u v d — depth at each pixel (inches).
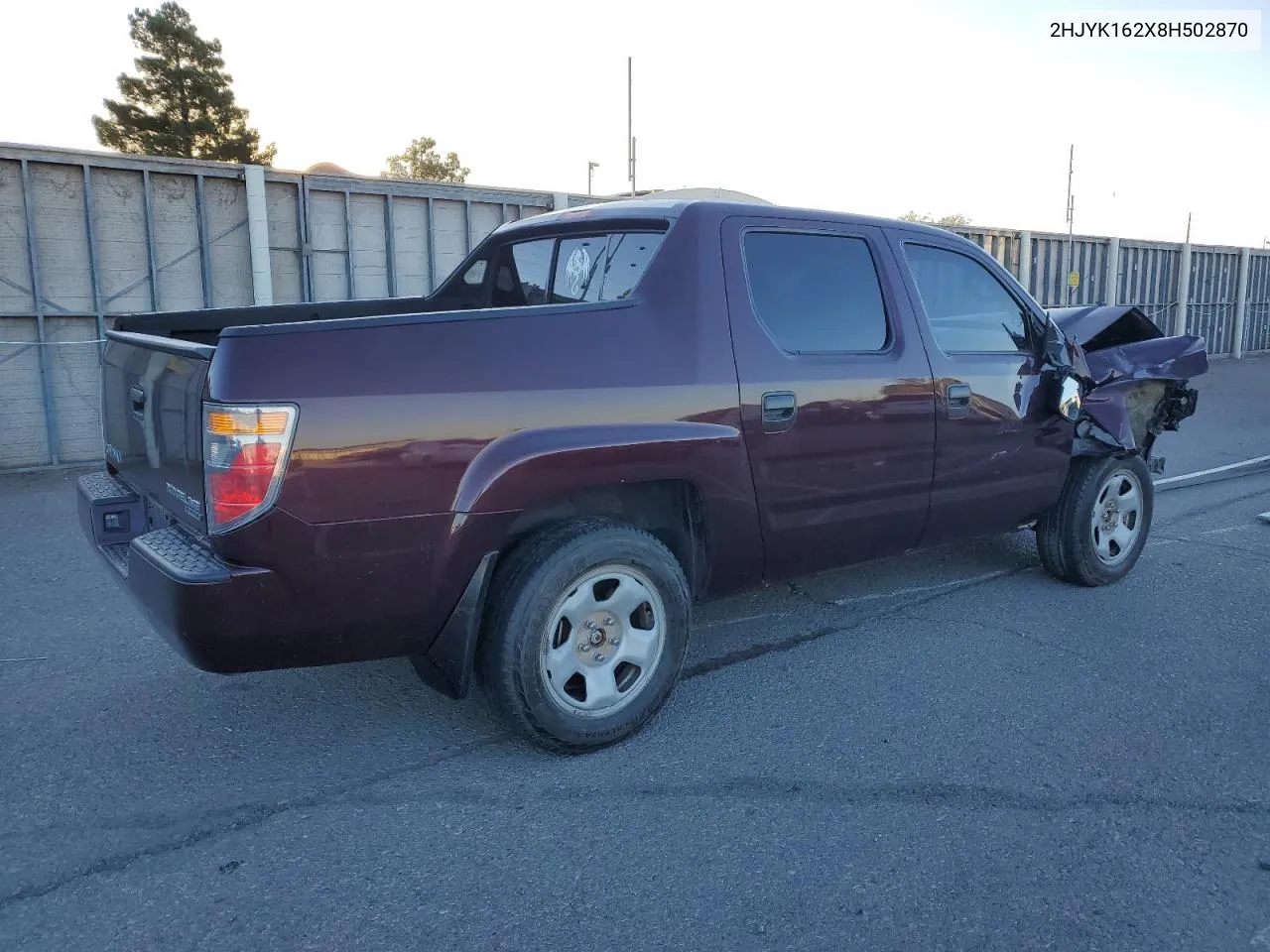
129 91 1708.9
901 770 128.8
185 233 382.9
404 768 129.4
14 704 149.1
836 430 151.9
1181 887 103.4
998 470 178.9
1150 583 209.5
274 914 98.6
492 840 112.1
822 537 155.7
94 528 141.3
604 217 155.6
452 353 118.6
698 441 135.3
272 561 109.8
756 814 117.9
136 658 168.1
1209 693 153.1
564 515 134.0
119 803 119.9
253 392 107.1
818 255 155.6
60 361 362.9
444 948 93.7
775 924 97.3
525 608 124.0
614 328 131.4
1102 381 196.9
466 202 446.9
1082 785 124.6
